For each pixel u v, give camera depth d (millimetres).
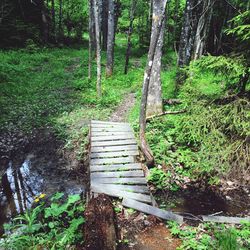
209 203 6926
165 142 9148
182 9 28094
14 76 16344
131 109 13016
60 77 17688
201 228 5707
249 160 7336
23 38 25438
